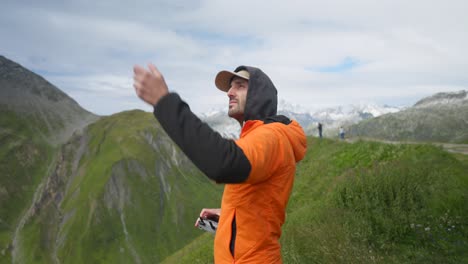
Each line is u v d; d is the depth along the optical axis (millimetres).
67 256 119125
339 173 14180
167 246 130125
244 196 2100
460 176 9703
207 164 1650
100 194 141625
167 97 1698
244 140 1903
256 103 2268
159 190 155500
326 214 8875
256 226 2105
